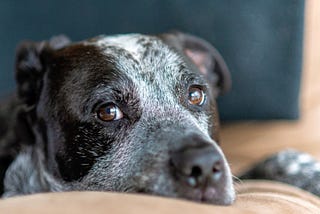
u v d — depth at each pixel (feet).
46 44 2.30
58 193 1.48
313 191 2.35
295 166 2.47
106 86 2.00
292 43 3.10
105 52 2.10
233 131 3.22
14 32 3.28
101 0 3.19
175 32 2.44
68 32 3.24
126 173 1.88
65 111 2.06
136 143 1.91
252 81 3.13
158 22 3.16
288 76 3.11
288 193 1.90
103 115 1.98
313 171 2.43
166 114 1.99
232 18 3.10
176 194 1.68
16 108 2.41
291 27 3.09
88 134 2.00
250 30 3.10
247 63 3.11
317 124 3.21
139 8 3.16
